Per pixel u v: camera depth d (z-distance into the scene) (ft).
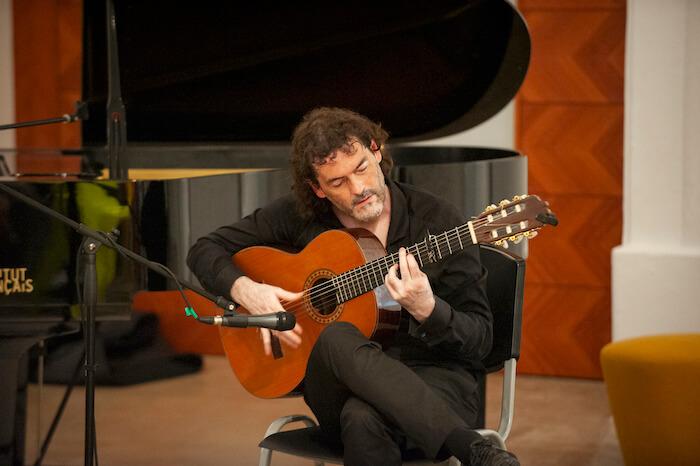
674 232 30.86
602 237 33.55
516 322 17.13
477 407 17.42
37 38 37.24
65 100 37.40
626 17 32.50
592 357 33.96
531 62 33.65
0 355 20.26
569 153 33.60
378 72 27.40
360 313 17.30
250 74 28.07
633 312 31.04
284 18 26.89
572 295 34.01
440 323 15.94
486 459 14.69
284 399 31.86
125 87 27.40
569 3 33.06
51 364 32.35
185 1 26.94
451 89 26.99
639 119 30.91
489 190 22.91
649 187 30.99
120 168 22.86
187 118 28.45
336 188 17.04
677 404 24.30
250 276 18.78
